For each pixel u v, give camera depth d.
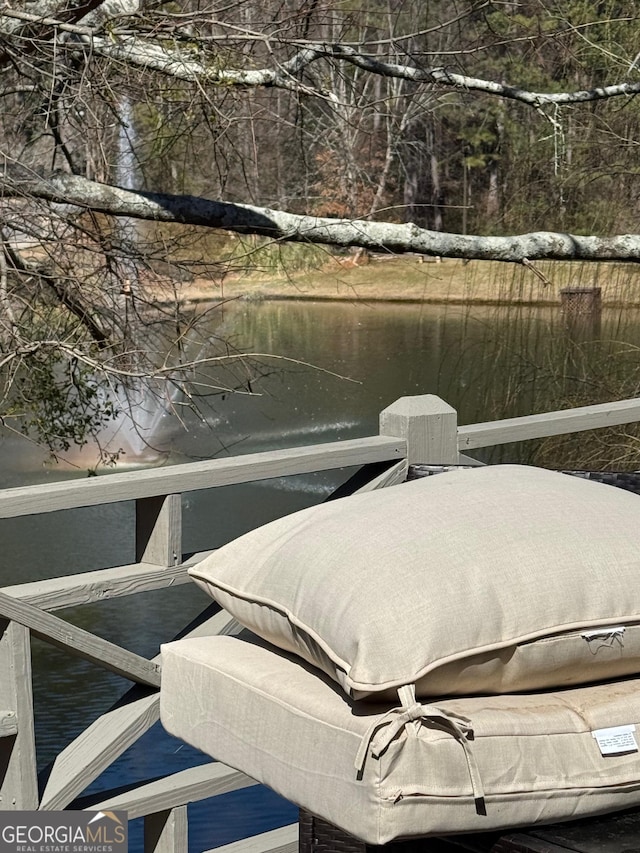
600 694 1.45
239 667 1.59
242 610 1.63
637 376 8.19
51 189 6.06
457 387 9.01
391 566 1.42
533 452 7.70
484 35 7.32
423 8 7.47
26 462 8.31
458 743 1.29
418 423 2.62
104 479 2.08
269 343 11.39
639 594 1.46
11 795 2.02
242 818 3.55
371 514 1.57
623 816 1.41
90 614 5.69
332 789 1.35
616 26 8.41
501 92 7.65
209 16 6.12
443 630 1.34
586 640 1.42
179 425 9.40
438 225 17.20
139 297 6.29
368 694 1.31
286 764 1.45
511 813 1.31
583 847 1.30
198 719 1.65
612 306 8.64
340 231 6.93
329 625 1.40
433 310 11.96
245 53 6.13
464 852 1.39
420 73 7.25
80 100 5.49
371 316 12.30
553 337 8.70
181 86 6.23
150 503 2.21
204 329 6.52
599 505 1.57
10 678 1.98
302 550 1.56
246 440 9.00
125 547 6.96
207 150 7.20
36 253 6.18
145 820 2.33
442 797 1.27
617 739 1.38
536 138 10.60
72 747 2.19
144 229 6.88
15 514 1.93
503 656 1.38
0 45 5.65
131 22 5.86
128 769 3.79
